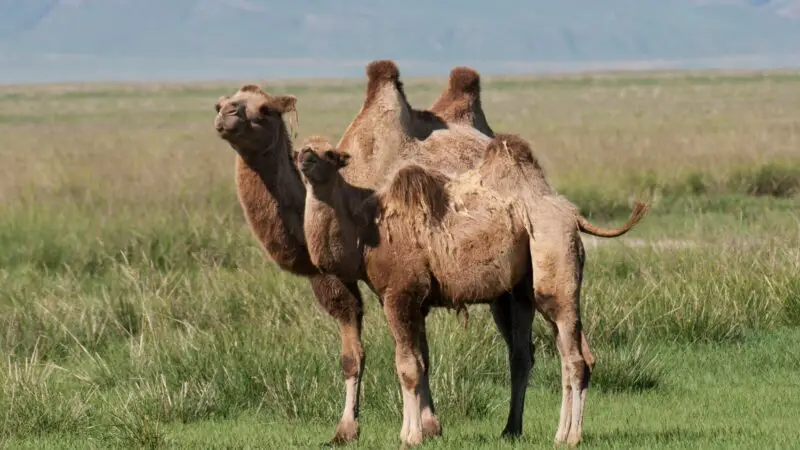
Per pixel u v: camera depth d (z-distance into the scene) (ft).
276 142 114.42
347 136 123.24
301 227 115.14
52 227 238.89
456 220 102.99
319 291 114.21
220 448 105.60
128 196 290.56
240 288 178.91
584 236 254.06
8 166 398.83
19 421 119.03
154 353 141.49
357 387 111.96
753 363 142.61
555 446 98.84
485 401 124.06
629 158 382.22
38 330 164.76
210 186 309.42
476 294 103.40
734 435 100.58
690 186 327.26
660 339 155.74
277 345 139.23
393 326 104.37
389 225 104.17
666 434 103.30
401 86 125.90
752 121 636.89
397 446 103.71
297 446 106.93
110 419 119.03
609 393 130.52
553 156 400.06
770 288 166.91
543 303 100.99
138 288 175.83
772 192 329.72
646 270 179.22
